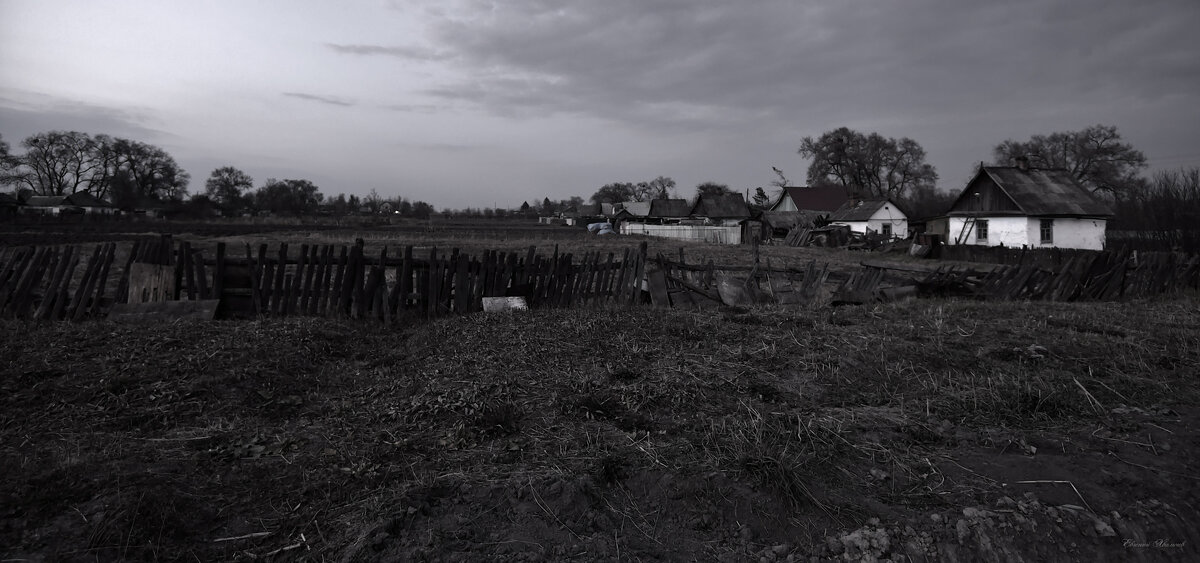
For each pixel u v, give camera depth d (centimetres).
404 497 326
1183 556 311
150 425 433
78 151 8275
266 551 294
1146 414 459
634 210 7819
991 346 656
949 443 418
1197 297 1139
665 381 528
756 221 5288
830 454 389
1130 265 1227
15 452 370
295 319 746
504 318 775
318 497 339
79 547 281
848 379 546
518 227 6581
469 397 480
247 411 468
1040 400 479
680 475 356
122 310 755
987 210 3672
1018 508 332
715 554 304
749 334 707
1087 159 6184
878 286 1116
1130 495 348
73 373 509
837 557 302
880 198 4991
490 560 287
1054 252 2533
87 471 346
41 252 783
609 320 762
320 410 478
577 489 340
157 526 300
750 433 413
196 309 754
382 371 576
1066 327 779
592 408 464
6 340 589
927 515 329
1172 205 2209
